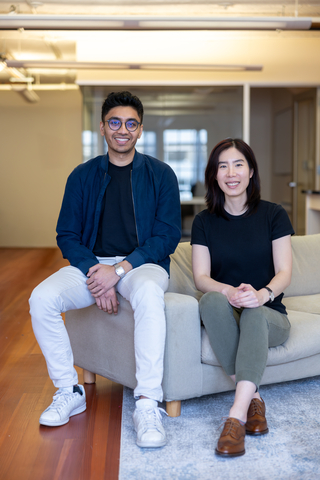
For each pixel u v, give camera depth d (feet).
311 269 8.72
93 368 7.09
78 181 7.01
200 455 5.18
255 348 5.41
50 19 13.94
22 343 9.72
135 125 6.76
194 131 21.88
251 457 5.12
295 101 24.53
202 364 6.17
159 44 21.44
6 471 4.94
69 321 7.52
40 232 27.99
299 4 17.40
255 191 6.59
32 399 6.88
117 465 5.03
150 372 5.61
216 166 6.49
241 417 5.20
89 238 7.05
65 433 5.79
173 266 7.76
